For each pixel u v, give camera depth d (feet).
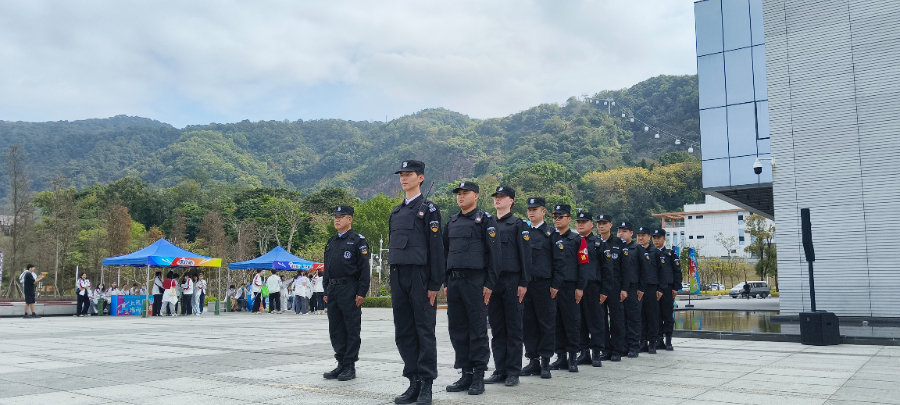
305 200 237.45
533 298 20.62
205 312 75.20
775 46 49.98
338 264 19.90
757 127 52.95
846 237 45.42
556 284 20.53
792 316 47.06
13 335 37.32
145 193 252.21
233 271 110.01
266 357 25.13
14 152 147.84
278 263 74.54
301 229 213.05
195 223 223.30
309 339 33.91
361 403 15.44
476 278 17.78
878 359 25.16
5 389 17.35
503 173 436.35
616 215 328.08
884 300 43.42
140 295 69.36
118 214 165.48
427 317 16.33
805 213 33.94
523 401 15.79
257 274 76.48
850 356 26.37
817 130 47.32
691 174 340.59
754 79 53.62
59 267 149.48
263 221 207.00
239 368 21.80
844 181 45.78
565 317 22.17
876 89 44.75
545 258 20.77
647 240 29.76
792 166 48.39
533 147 474.49
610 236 26.55
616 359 25.17
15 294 139.54
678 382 18.95
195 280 70.08
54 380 18.97
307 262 77.46
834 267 45.83
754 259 238.27
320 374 20.42
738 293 140.87
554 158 435.53
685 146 449.48
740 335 35.53
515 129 625.00
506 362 18.99
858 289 44.62
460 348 18.04
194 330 41.83
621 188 337.72
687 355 27.40
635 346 26.81
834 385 18.20
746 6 54.70
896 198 43.39
